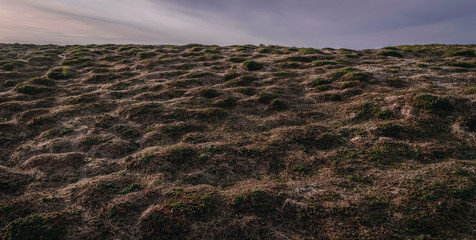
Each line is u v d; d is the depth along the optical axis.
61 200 7.90
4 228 6.63
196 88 18.44
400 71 19.66
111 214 7.18
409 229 6.21
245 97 16.81
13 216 7.04
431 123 11.40
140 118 14.16
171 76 22.94
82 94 18.38
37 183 8.93
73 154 10.52
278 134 11.73
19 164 10.43
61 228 6.65
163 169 9.52
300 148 10.66
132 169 9.67
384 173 8.47
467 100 12.51
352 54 29.08
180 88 19.14
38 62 30.47
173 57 30.61
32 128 13.42
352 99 15.42
